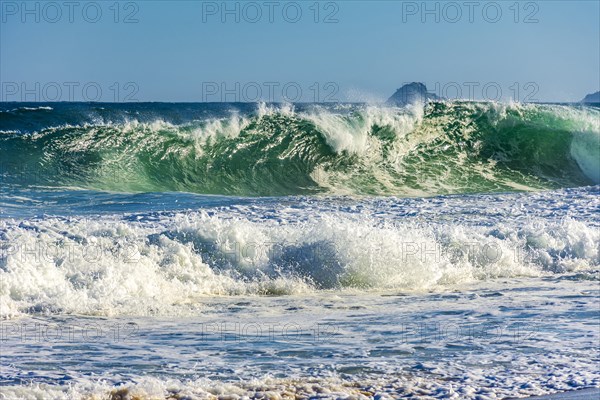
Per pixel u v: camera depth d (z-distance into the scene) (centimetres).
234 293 4100
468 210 7138
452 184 10575
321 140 10925
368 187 10344
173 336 2909
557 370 2373
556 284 4453
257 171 10606
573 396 2045
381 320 3319
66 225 5419
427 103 11725
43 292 3594
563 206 7319
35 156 9988
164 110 12850
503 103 11819
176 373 2305
